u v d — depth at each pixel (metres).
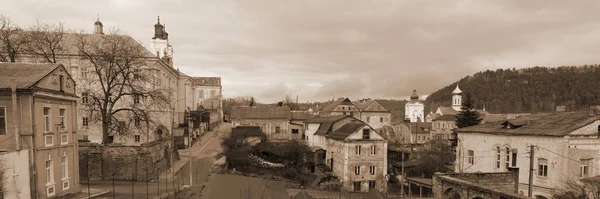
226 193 20.17
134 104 40.50
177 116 63.97
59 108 23.95
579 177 24.47
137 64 41.62
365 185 41.62
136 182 31.36
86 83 43.91
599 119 25.58
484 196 19.94
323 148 49.59
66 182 24.47
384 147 42.50
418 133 85.38
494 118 82.56
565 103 119.25
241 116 56.88
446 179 23.44
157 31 76.00
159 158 37.81
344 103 75.12
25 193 20.08
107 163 32.22
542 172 26.45
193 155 46.03
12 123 20.22
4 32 37.47
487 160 31.33
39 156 21.30
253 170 41.50
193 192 25.20
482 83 160.25
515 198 17.77
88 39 46.50
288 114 58.41
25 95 20.45
